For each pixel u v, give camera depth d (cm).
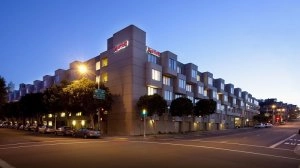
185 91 6084
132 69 4822
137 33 5009
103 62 5594
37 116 7156
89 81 4641
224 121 8844
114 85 5144
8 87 4375
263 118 12275
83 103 4450
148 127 5069
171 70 5588
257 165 1483
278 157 1861
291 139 3744
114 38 5309
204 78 7600
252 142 3100
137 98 4872
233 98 9969
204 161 1566
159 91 5403
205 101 5925
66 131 4291
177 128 5997
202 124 7219
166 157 1694
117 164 1402
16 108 7612
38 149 2050
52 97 5147
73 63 6738
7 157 1623
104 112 5112
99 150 2019
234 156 1822
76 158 1591
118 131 4919
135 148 2206
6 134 4388
